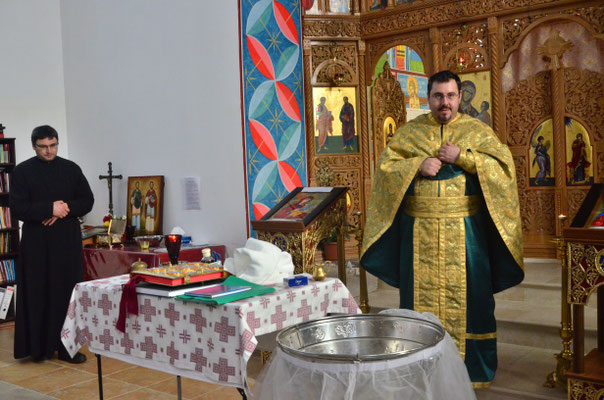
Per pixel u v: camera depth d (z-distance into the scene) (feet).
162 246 19.65
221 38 18.49
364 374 4.58
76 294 11.48
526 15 17.69
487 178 12.15
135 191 21.31
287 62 18.98
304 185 19.40
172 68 20.01
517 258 12.39
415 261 12.74
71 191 17.25
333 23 19.66
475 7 18.15
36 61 23.79
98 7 22.50
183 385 14.64
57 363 16.81
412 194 12.89
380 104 20.95
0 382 15.30
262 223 15.16
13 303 21.94
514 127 18.19
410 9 19.11
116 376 15.49
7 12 23.15
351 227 20.10
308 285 10.47
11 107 23.29
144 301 10.21
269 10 18.56
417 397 4.64
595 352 11.91
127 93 21.65
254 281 10.59
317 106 19.80
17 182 16.71
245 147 18.11
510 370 12.84
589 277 10.18
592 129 17.03
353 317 5.86
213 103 18.88
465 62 18.60
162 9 20.13
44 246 16.76
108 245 20.08
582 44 17.04
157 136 20.71
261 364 15.52
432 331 5.51
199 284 10.25
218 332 9.14
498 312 15.15
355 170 20.20
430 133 13.01
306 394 4.73
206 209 19.38
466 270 12.47
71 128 24.16
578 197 17.39
